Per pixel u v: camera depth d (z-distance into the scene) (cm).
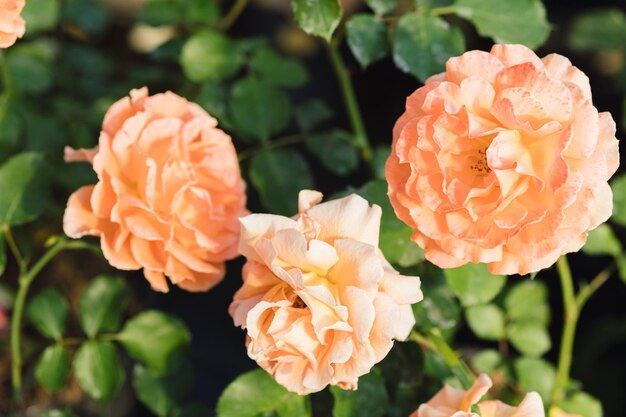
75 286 82
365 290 53
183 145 59
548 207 54
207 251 59
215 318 84
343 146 71
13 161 65
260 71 71
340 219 54
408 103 55
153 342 67
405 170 56
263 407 61
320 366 54
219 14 76
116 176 58
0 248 65
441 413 57
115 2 97
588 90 55
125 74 91
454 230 54
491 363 71
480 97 54
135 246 59
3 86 78
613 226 83
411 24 64
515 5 65
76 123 78
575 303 70
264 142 69
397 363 64
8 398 76
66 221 59
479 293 62
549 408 69
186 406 69
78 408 77
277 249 53
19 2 58
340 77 71
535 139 54
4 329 79
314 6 61
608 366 82
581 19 81
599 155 53
